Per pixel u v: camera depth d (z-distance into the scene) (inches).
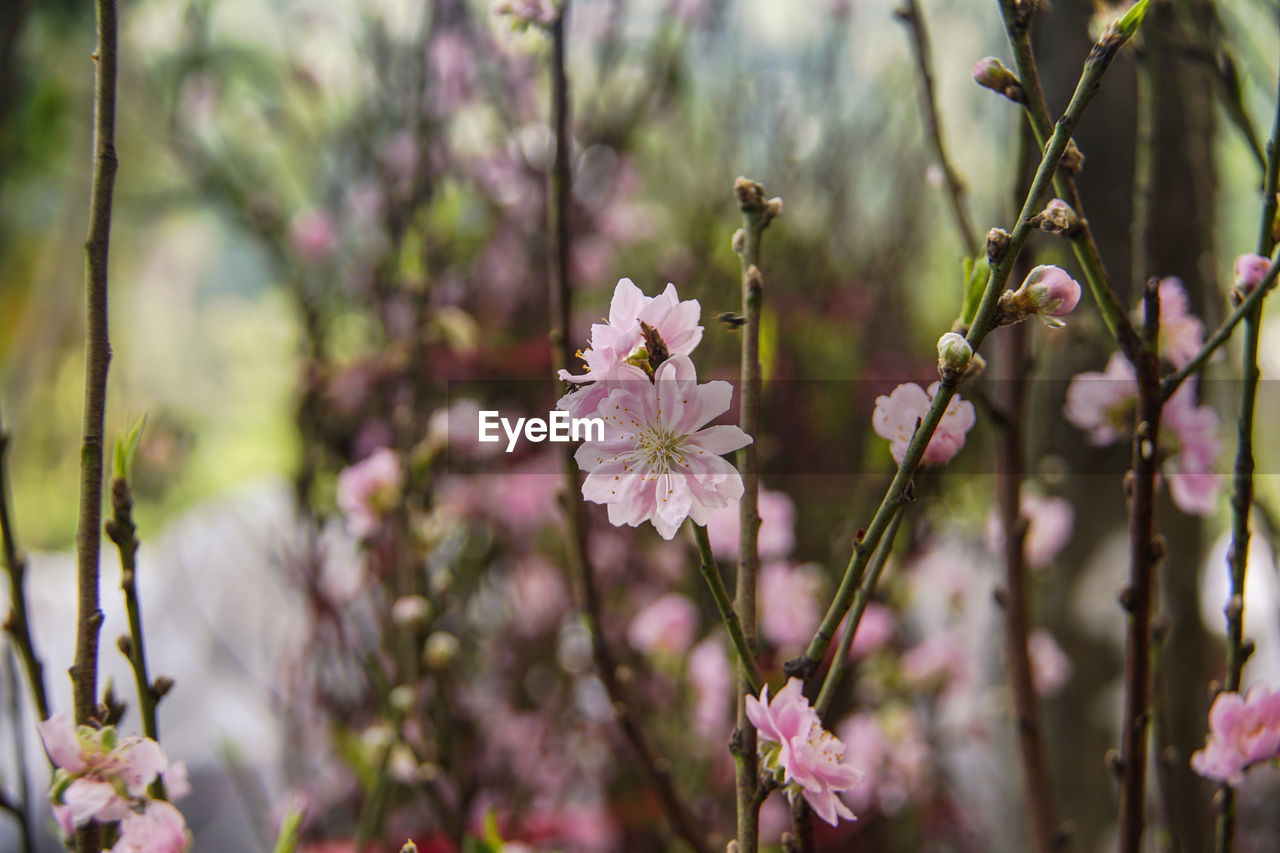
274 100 66.1
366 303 52.2
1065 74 36.5
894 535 21.4
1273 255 22.8
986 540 43.2
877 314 61.7
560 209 25.8
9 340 97.3
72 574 71.1
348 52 58.5
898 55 64.4
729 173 62.6
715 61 63.3
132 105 75.1
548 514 50.1
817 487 54.2
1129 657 23.0
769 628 41.3
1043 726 43.8
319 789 41.6
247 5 66.2
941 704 49.1
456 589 47.4
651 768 26.2
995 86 21.7
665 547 52.8
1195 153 30.5
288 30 58.6
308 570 43.4
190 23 62.2
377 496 33.5
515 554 51.8
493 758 47.1
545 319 55.4
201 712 49.1
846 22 62.4
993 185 60.2
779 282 59.6
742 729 21.0
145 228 109.7
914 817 49.3
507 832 41.4
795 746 20.5
